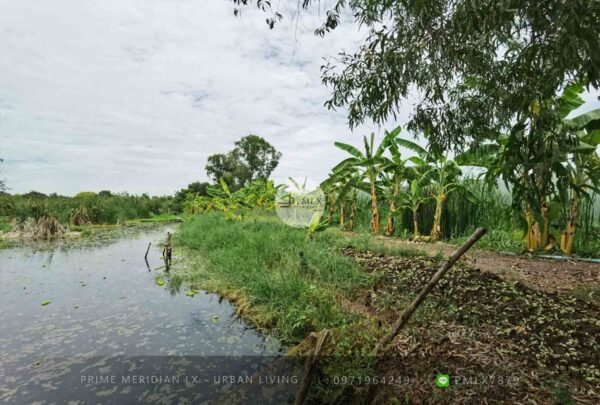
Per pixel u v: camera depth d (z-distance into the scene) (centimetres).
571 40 188
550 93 239
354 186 1100
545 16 199
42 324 421
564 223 664
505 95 288
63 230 1462
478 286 398
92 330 401
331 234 900
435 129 373
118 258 866
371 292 439
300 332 368
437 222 888
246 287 503
